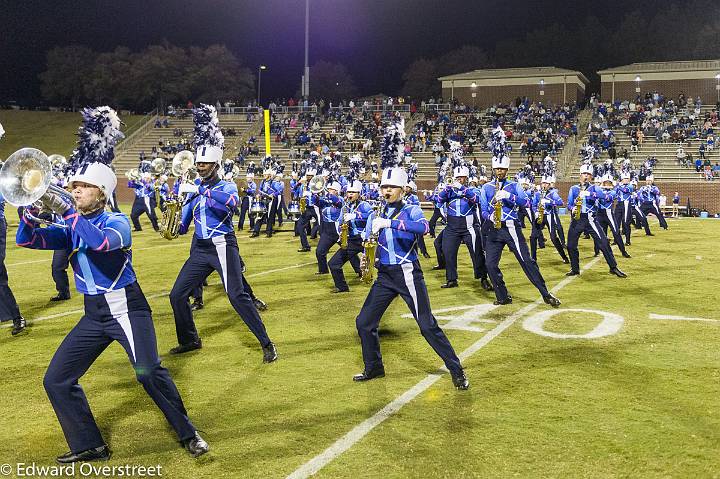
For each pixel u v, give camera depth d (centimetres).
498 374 562
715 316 779
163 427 460
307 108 4319
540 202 1213
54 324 773
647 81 4188
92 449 409
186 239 1739
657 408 478
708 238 1756
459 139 3584
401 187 530
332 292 964
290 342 682
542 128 3719
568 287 989
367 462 396
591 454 404
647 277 1078
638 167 3238
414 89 6328
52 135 4791
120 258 405
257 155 3809
